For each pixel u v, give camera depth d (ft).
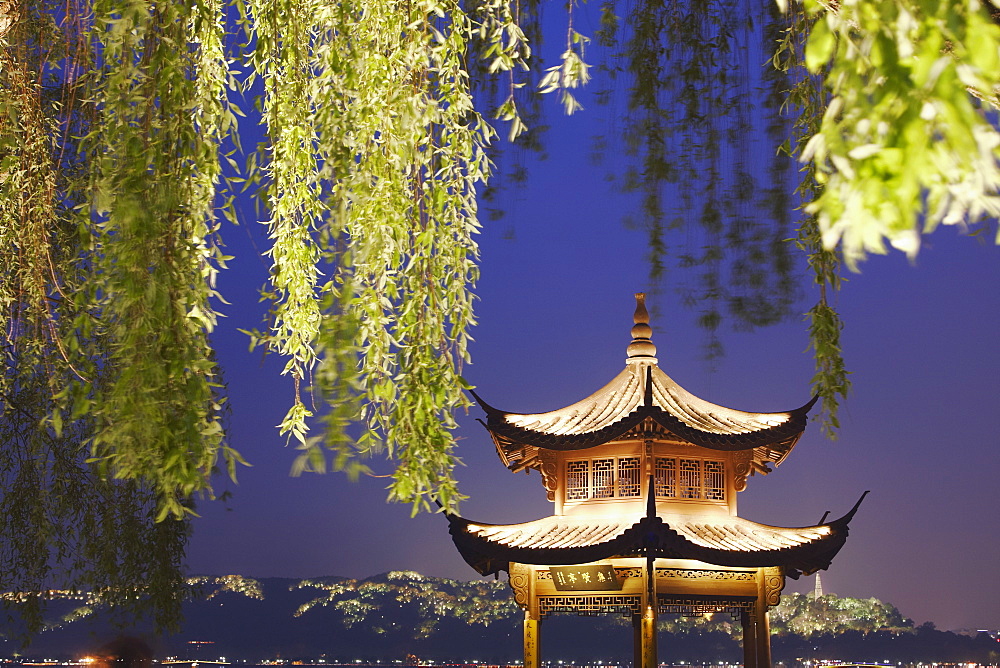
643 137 33.91
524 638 89.45
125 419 25.11
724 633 477.36
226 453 26.45
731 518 89.40
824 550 85.81
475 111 32.07
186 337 26.18
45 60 35.63
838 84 13.46
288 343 33.09
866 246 12.55
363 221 29.14
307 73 32.89
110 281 26.09
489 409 88.43
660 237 32.91
